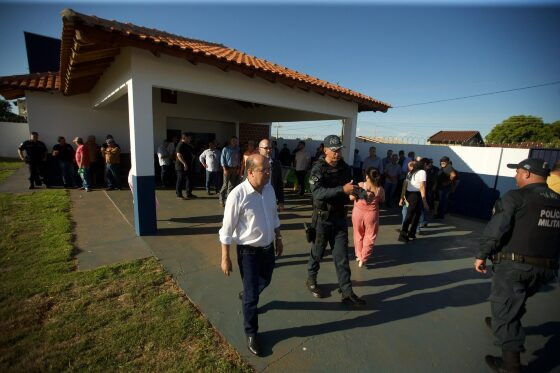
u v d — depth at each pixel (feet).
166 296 10.08
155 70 15.06
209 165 27.25
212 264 12.81
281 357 7.73
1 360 7.05
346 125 27.53
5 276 10.84
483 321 9.86
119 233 16.11
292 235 17.81
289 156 41.32
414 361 7.87
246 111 42.60
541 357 8.33
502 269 7.66
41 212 18.94
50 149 29.89
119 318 8.77
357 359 7.82
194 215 20.38
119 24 14.73
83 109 30.86
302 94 22.47
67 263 12.10
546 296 11.79
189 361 7.32
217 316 9.22
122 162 32.58
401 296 11.26
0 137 51.62
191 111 38.09
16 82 27.50
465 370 7.63
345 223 10.55
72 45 14.26
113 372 6.89
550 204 7.18
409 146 33.78
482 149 26.27
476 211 26.48
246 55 26.20
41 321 8.51
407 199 17.69
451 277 13.07
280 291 11.10
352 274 13.07
